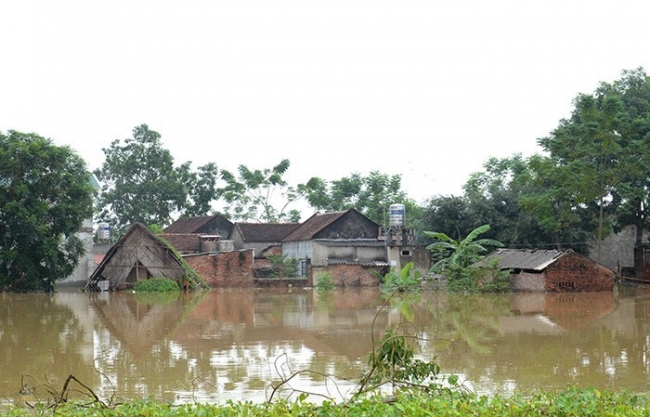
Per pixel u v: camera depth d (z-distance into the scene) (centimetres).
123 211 8569
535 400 1276
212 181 8981
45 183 5031
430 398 1235
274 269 6178
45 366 2009
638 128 4959
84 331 2805
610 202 5591
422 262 6209
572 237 5525
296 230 7062
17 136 5056
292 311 3622
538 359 2025
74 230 5238
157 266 5447
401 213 6244
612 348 2228
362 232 6538
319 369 1903
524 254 5009
